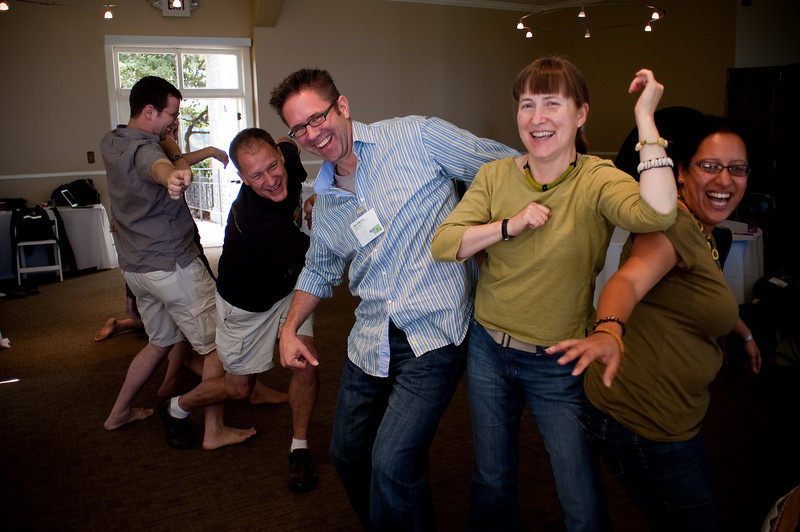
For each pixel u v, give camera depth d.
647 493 1.55
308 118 1.76
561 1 10.77
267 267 2.65
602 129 10.52
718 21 8.61
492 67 11.02
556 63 1.45
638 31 9.72
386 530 1.81
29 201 8.66
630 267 1.33
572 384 1.60
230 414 3.52
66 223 7.47
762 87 8.23
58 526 2.50
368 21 10.05
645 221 1.25
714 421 3.27
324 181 1.94
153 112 3.05
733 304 1.44
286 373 4.14
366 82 10.19
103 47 8.77
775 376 3.85
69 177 8.80
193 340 3.14
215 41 9.37
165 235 3.01
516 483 1.78
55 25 8.50
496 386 1.70
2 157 8.45
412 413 1.79
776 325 3.99
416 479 1.82
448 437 3.17
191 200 11.42
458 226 1.59
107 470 2.93
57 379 4.09
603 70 10.35
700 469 1.49
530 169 1.55
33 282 7.13
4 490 2.77
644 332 1.47
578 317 1.55
